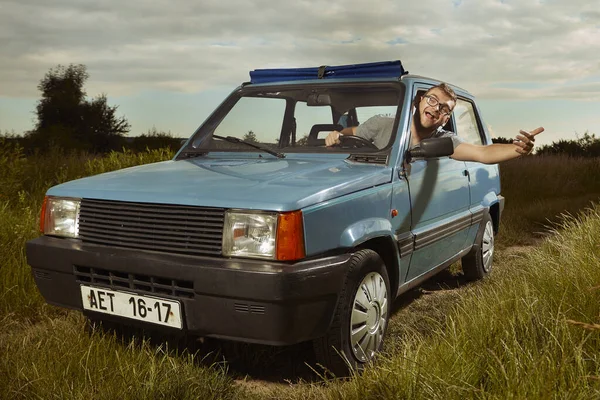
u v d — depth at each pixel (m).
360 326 3.24
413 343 3.21
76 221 3.29
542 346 2.84
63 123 30.95
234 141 4.16
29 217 5.47
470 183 5.14
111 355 3.13
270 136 4.18
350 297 3.10
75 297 3.24
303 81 4.34
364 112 4.01
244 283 2.70
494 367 2.71
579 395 2.34
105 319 3.19
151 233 3.01
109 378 2.87
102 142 31.72
